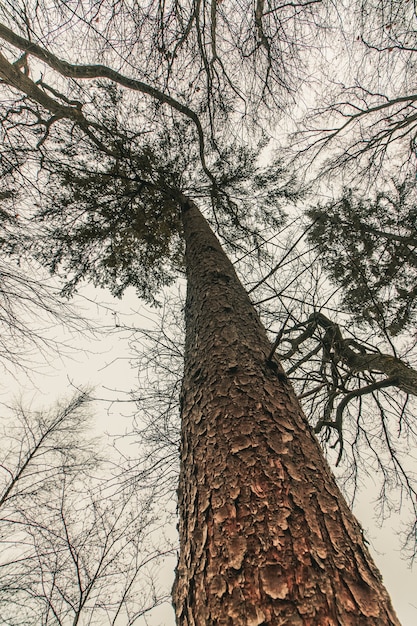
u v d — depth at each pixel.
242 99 4.34
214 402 1.37
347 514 0.98
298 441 1.17
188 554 0.96
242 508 0.93
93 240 4.27
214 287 2.33
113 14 2.83
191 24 3.31
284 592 0.73
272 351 1.59
